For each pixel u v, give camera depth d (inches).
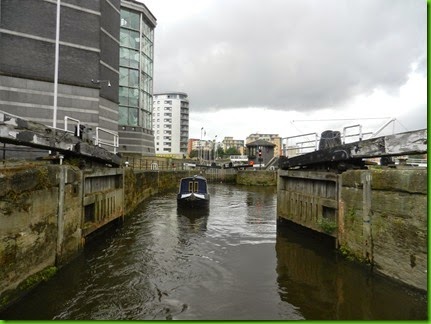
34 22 824.3
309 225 537.0
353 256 400.8
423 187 294.7
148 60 1768.0
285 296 336.5
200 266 428.8
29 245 304.8
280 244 538.3
